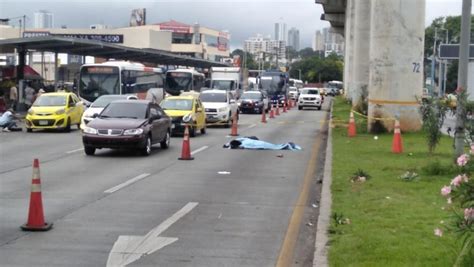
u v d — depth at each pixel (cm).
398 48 2519
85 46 3891
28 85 3966
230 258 774
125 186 1324
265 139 2597
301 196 1230
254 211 1071
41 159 1808
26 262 746
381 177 1366
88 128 1889
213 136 2742
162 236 882
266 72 6925
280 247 830
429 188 1214
